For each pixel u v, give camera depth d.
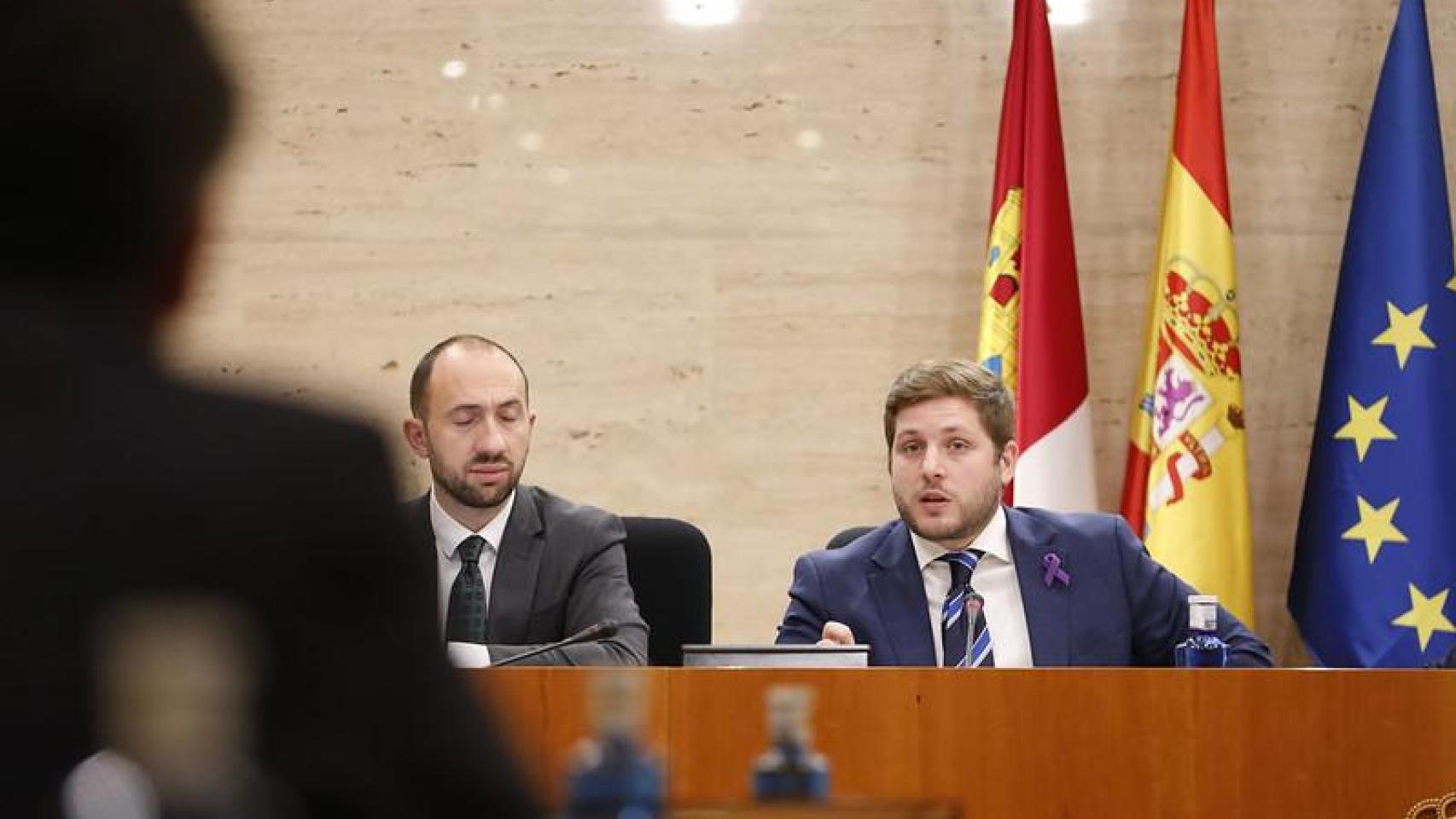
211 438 1.52
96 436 1.50
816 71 10.53
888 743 5.47
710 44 10.52
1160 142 10.48
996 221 10.16
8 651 1.43
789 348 10.48
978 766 5.48
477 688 1.63
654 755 1.89
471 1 10.58
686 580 8.19
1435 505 9.70
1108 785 5.48
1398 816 5.49
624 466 10.44
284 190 10.51
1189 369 9.88
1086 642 7.66
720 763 5.40
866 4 10.55
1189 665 7.09
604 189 10.54
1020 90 10.22
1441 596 9.65
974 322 10.47
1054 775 5.48
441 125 10.54
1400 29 10.03
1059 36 10.52
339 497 1.54
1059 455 9.86
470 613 7.93
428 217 10.53
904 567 7.78
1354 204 10.03
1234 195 10.48
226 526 1.49
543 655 7.39
